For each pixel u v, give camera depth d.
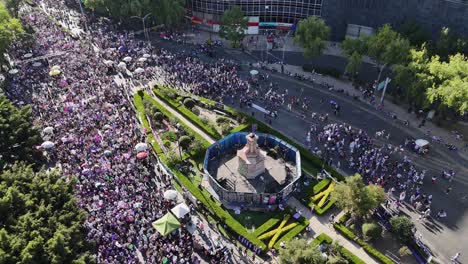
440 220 55.16
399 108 78.94
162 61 94.00
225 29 99.12
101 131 69.12
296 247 45.38
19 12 120.12
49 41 101.69
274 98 80.44
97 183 56.53
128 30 110.94
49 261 37.72
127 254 48.44
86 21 116.44
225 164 65.50
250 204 57.81
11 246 37.50
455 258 49.12
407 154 66.88
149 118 74.69
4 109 59.12
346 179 53.72
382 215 55.28
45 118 72.12
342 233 53.19
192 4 112.81
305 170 63.72
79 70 88.94
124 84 85.56
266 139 68.56
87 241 44.41
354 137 70.06
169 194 54.69
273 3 104.56
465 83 63.84
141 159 63.53
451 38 79.69
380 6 92.06
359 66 83.25
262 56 98.69
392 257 50.44
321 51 89.00
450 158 66.00
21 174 46.78
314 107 79.00
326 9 99.50
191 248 50.41
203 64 93.50
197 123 73.38
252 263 49.19
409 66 73.06
